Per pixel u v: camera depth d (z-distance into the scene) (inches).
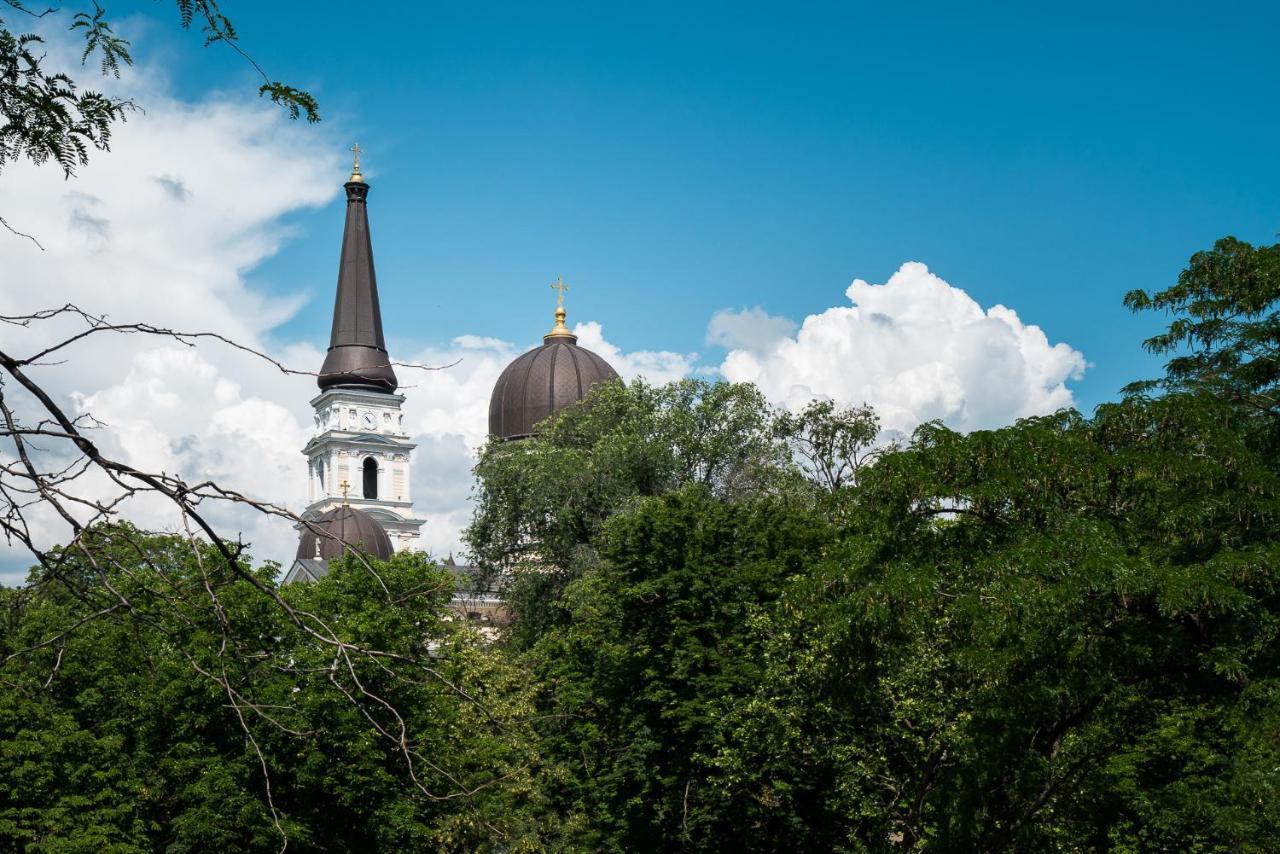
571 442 3100.4
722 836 1660.9
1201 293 1045.2
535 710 2020.2
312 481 5536.4
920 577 1017.5
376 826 1482.5
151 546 311.4
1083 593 949.2
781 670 1494.8
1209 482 952.9
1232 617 941.2
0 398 267.0
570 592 2380.7
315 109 308.0
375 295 5452.8
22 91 317.7
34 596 307.6
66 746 1348.4
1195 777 1220.5
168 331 282.4
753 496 2652.6
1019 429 1048.8
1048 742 1145.4
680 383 2898.6
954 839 1141.1
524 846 1646.2
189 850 1396.4
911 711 1322.6
